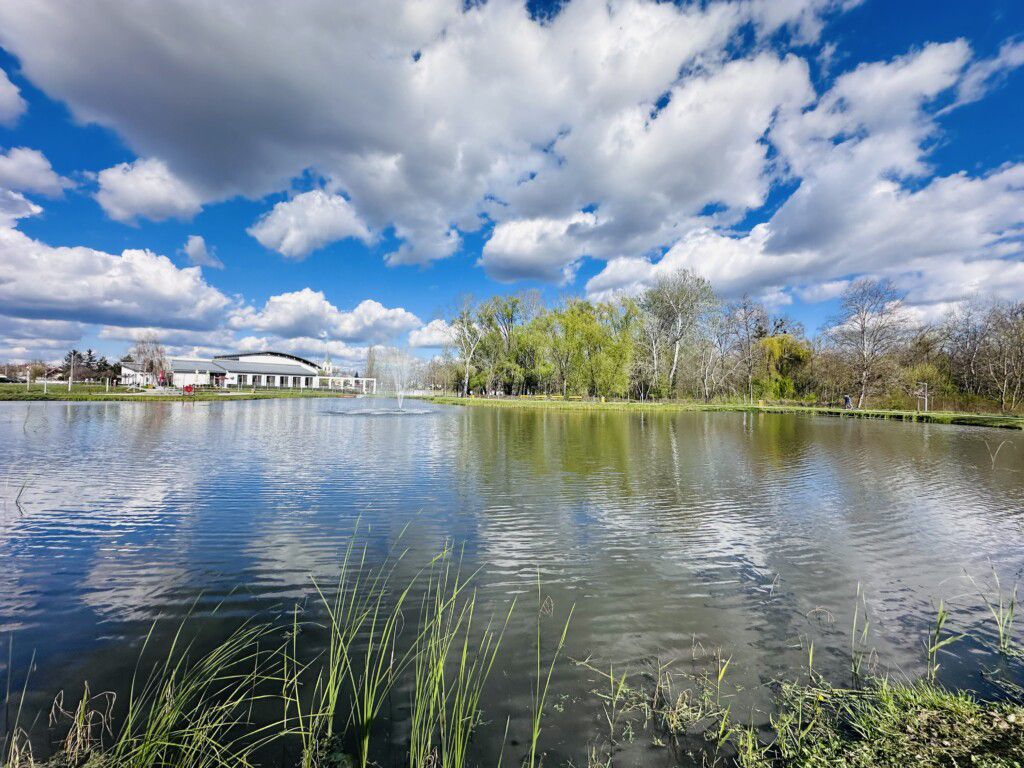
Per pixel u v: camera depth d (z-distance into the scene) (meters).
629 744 3.06
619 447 17.06
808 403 49.03
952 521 8.27
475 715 3.34
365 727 2.80
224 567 5.99
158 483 10.55
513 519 8.17
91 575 5.73
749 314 50.97
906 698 3.47
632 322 50.31
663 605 5.09
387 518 8.15
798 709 3.40
